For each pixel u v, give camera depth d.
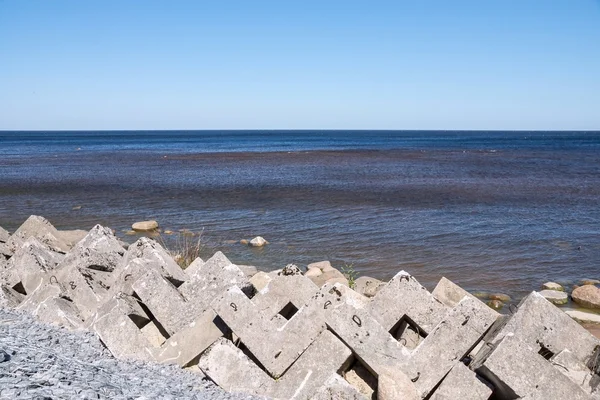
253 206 31.34
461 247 21.33
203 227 25.14
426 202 32.97
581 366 6.26
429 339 6.70
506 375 6.04
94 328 7.50
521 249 21.14
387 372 6.41
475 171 54.12
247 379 6.69
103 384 5.59
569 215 28.69
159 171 54.00
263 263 18.80
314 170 55.34
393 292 7.25
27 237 12.16
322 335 6.86
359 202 32.84
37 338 6.67
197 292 8.02
